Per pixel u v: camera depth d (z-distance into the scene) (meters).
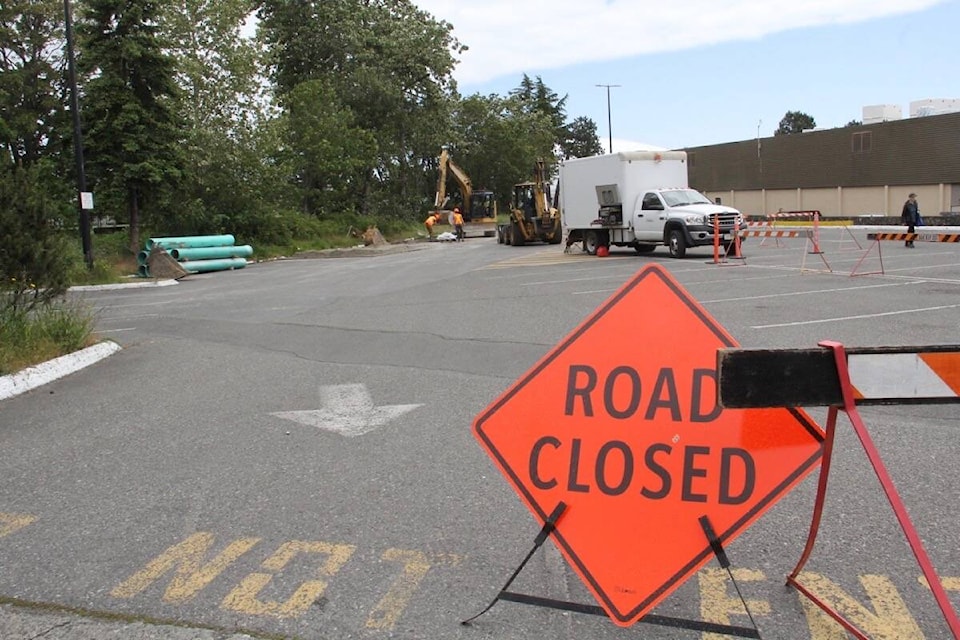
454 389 8.02
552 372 3.72
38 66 41.31
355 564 4.21
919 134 48.62
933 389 3.10
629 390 3.64
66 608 3.84
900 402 3.10
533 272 21.44
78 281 22.58
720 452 3.51
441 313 13.59
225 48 35.69
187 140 32.91
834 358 3.10
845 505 4.72
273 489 5.37
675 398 3.59
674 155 25.58
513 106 78.50
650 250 27.06
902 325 10.52
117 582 4.09
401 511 4.90
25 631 3.63
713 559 4.12
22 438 6.82
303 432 6.70
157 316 14.99
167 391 8.48
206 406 7.73
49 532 4.77
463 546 4.39
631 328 3.68
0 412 7.75
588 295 15.40
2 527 4.87
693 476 3.52
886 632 3.40
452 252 36.19
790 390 3.12
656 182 25.48
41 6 39.72
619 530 3.56
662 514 3.53
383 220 53.56
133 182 27.12
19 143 41.50
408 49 56.66
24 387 8.62
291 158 45.28
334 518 4.83
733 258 22.86
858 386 3.11
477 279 20.11
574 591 3.87
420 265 27.30
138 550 4.47
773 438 3.48
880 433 6.05
